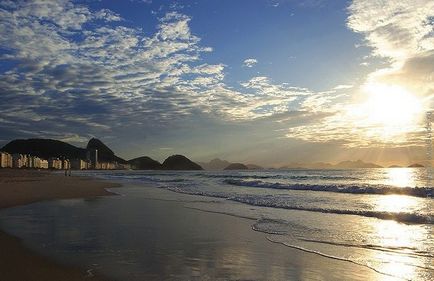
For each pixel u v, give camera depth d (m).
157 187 41.91
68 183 48.06
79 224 14.23
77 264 8.44
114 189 38.09
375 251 9.95
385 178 58.72
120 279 7.40
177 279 7.45
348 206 19.66
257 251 9.92
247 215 16.80
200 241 11.20
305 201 22.42
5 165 164.38
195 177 79.88
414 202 21.59
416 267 8.44
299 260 9.04
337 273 8.02
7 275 7.59
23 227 13.52
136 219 15.69
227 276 7.70
